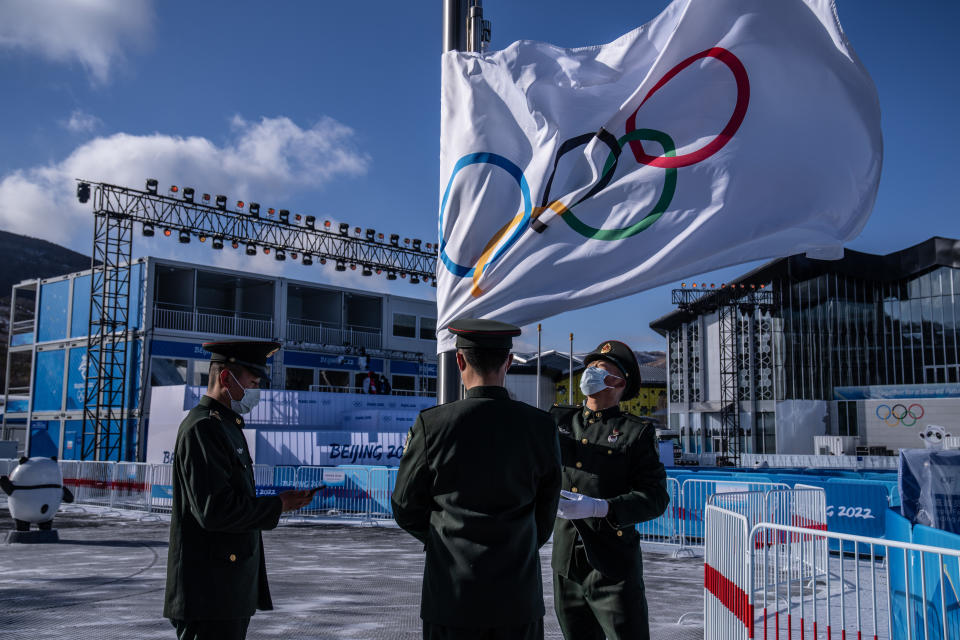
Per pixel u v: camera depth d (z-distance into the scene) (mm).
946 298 54531
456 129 5973
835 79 5293
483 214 5777
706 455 47312
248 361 3205
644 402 69062
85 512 19344
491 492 2666
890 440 50000
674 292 55062
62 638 6133
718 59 5375
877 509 12141
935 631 4734
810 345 56500
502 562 2619
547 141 5688
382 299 45531
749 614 4707
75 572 9672
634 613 3594
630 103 5418
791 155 5277
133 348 34750
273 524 3008
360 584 9008
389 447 23188
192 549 3014
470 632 2553
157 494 18766
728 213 5203
